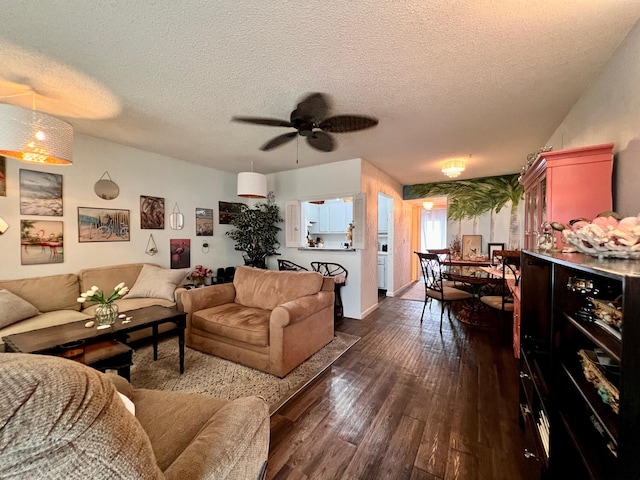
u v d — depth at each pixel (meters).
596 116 1.85
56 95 2.13
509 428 1.70
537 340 1.63
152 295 3.28
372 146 3.32
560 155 1.73
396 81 1.93
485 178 5.09
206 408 1.15
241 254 5.12
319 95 2.12
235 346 2.54
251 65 1.75
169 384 2.20
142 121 2.66
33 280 2.73
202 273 4.11
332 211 6.32
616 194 1.58
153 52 1.62
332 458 1.47
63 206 3.00
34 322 2.39
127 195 3.52
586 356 1.07
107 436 0.45
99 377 0.52
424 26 1.40
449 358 2.70
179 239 4.13
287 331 2.35
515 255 2.86
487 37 1.48
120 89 2.05
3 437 0.37
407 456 1.48
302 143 3.26
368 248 4.27
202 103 2.27
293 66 1.76
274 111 2.42
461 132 2.85
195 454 0.77
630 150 1.44
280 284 3.01
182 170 4.15
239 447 0.86
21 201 2.73
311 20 1.37
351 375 2.37
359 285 4.05
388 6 1.28
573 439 0.99
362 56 1.65
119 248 3.46
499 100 2.18
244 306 3.07
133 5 1.27
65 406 0.42
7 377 0.41
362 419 1.79
